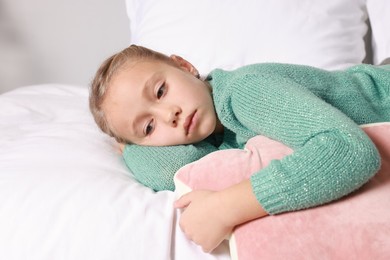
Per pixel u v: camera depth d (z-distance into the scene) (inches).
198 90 34.5
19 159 35.6
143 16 55.0
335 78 34.6
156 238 27.2
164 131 34.0
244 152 29.7
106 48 70.9
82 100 50.7
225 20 49.3
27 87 56.7
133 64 35.9
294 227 24.4
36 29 69.9
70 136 39.4
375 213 24.1
